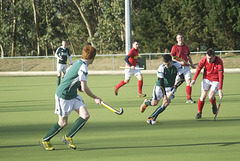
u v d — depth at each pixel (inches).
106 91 1763.0
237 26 3528.5
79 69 631.8
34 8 5032.0
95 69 3838.6
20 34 5674.2
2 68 4136.3
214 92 959.6
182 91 1680.6
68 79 637.3
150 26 3853.3
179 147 671.8
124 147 680.4
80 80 629.6
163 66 898.1
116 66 3850.9
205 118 987.3
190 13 3737.7
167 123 925.2
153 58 3887.8
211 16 3575.3
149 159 594.9
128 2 2490.2
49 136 662.5
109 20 4409.5
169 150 650.8
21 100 1492.4
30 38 5935.0
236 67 3366.1
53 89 1957.4
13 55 5290.4
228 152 629.0
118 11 4281.5
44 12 5221.5
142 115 1059.9
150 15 3885.3
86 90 636.7
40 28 5472.4
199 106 978.7
